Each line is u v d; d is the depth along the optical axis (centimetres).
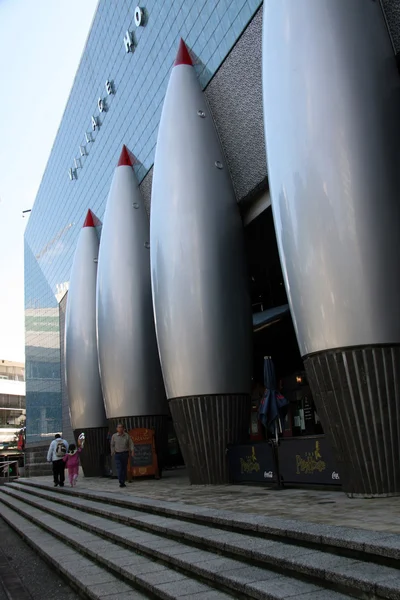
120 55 2047
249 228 1428
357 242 791
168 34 1628
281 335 2164
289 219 854
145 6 1789
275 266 1866
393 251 798
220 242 1256
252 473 1048
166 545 628
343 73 844
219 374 1203
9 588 635
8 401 8688
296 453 895
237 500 824
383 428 768
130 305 1705
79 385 2136
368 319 778
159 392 1714
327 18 874
